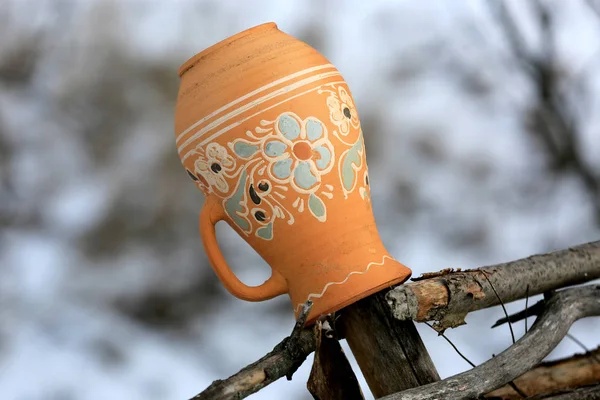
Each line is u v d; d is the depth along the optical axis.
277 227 1.40
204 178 1.43
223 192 1.42
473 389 1.32
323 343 1.37
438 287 1.38
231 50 1.41
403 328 1.42
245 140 1.37
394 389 1.41
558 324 1.46
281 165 1.37
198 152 1.41
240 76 1.38
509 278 1.48
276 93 1.37
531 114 4.91
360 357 1.45
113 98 5.10
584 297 1.53
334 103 1.41
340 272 1.38
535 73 4.95
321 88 1.40
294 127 1.37
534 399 1.44
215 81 1.40
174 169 4.77
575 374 1.56
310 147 1.38
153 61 5.14
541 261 1.56
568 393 1.44
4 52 5.39
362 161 1.45
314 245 1.39
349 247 1.40
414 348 1.42
